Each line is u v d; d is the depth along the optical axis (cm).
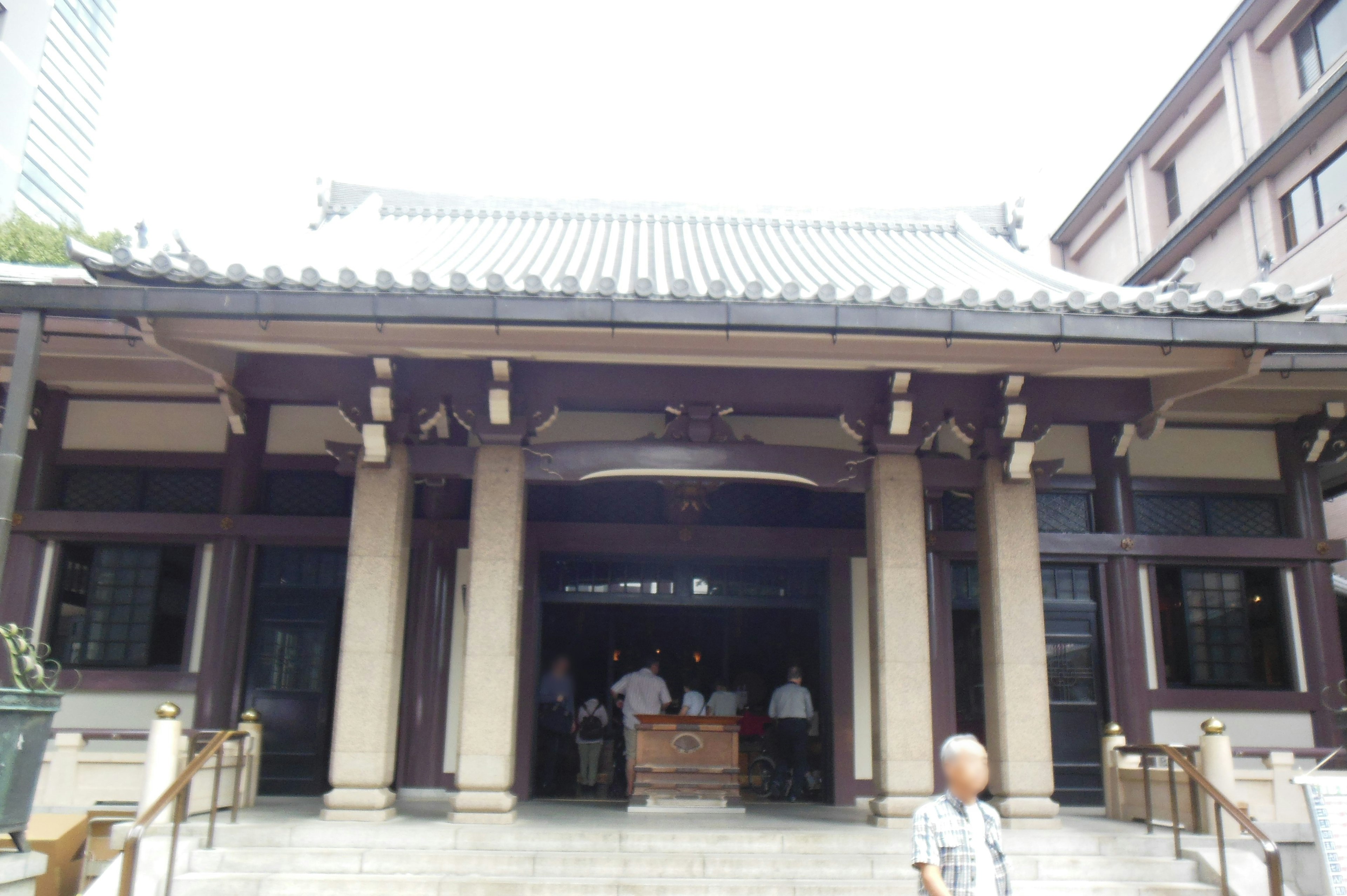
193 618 1013
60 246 2205
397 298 712
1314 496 1078
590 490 1107
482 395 845
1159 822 845
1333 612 1060
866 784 1045
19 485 1009
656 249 1276
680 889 660
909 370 833
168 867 649
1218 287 2208
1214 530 1091
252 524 1020
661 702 1086
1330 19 1927
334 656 1044
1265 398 1043
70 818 748
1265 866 700
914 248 1373
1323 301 1631
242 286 714
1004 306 729
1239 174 2066
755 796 1228
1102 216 2739
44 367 998
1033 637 840
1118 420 898
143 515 1015
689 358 800
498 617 811
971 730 1071
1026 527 861
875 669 838
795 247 1347
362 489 833
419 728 1027
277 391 842
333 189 1412
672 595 1116
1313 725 1037
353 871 686
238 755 767
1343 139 1822
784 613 1662
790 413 907
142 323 738
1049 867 715
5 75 2838
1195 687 1055
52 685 631
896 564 839
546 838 726
